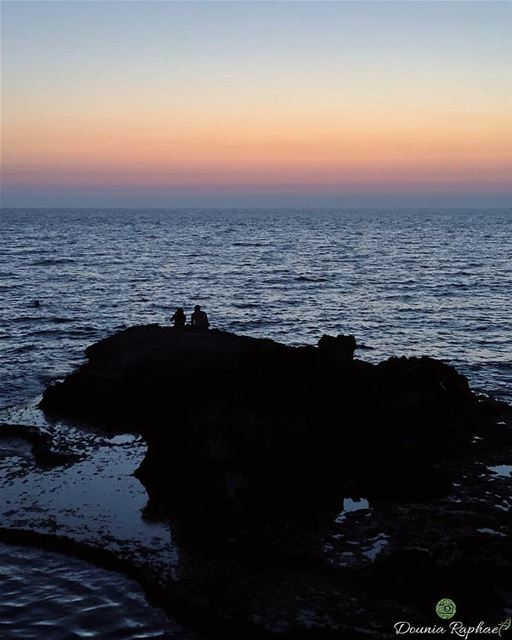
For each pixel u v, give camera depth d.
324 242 129.12
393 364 18.78
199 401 15.31
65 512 13.60
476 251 107.06
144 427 18.86
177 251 104.56
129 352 21.39
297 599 10.27
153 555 11.82
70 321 40.53
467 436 16.95
